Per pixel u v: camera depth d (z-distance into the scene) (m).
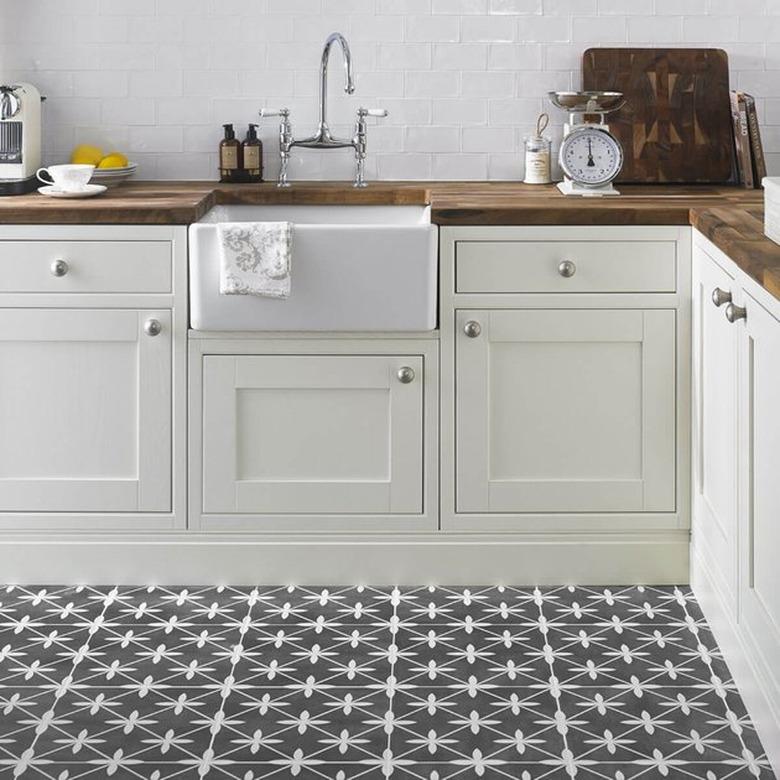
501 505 3.65
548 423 3.63
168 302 3.57
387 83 4.23
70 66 4.21
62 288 3.58
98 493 3.65
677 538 3.69
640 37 4.20
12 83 4.22
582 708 3.01
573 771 2.75
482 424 3.62
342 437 3.63
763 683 2.81
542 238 3.55
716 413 3.28
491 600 3.61
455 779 2.72
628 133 4.17
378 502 3.65
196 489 3.65
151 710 3.00
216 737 2.89
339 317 3.55
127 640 3.36
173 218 3.54
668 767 2.76
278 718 2.97
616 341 3.59
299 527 3.67
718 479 3.28
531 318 3.58
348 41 4.20
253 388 3.61
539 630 3.42
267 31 4.20
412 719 2.96
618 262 3.56
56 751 2.83
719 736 2.88
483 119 4.24
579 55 4.21
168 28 4.20
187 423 3.62
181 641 3.35
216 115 4.24
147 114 4.24
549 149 4.15
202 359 3.60
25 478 3.65
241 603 3.59
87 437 3.64
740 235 3.04
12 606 3.56
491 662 3.23
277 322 3.55
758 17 4.19
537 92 4.23
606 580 3.71
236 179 4.18
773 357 2.64
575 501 3.65
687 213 3.54
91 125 4.24
